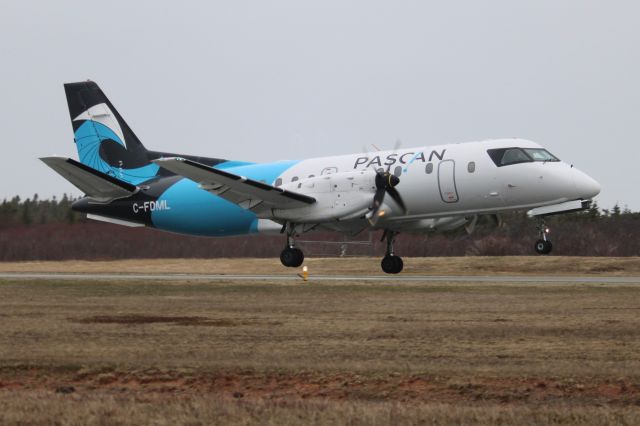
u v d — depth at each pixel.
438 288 79.50
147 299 72.00
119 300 71.19
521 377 36.25
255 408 31.81
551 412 31.16
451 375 36.75
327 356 41.81
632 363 39.12
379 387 35.88
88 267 135.75
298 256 102.31
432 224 101.75
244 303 67.88
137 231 165.75
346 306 64.75
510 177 93.31
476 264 115.94
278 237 162.50
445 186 95.12
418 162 96.81
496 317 56.34
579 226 159.50
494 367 38.38
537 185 92.88
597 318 55.00
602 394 34.03
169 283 88.44
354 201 95.88
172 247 160.88
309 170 103.75
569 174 93.19
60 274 113.06
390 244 106.12
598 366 38.31
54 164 103.88
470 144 96.75
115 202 114.38
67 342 46.62
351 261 129.50
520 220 163.38
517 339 46.50
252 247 160.12
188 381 37.56
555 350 42.88
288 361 40.34
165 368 38.94
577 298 68.69
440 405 32.47
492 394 34.28
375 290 78.38
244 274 114.12
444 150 96.81
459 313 58.94
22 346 45.25
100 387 37.19
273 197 98.31
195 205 109.06
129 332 50.41
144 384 37.53
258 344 45.72
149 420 30.52
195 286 84.44
